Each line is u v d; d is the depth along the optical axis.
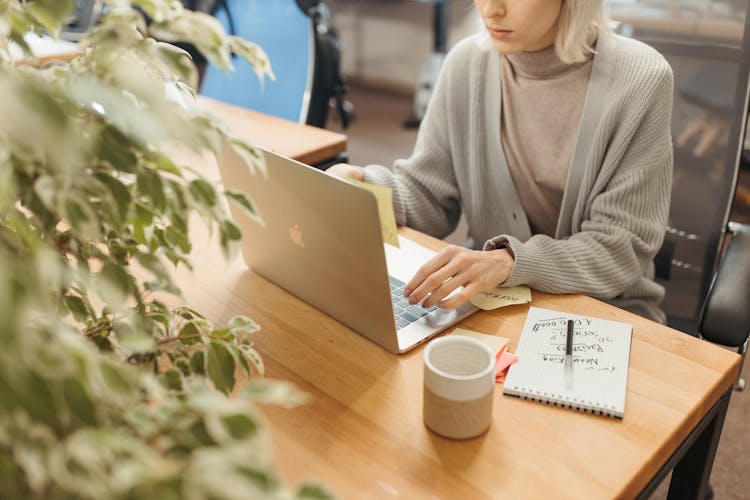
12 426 0.42
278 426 0.84
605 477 0.76
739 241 1.31
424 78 4.23
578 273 1.17
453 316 1.04
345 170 1.43
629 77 1.29
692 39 1.44
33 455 0.42
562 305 1.08
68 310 0.69
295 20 2.11
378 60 5.05
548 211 1.47
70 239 0.62
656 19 1.47
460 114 1.50
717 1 1.40
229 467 0.40
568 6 1.25
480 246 1.56
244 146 0.60
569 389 0.88
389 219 1.07
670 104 1.31
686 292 1.56
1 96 0.40
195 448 0.47
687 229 1.53
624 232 1.25
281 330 1.03
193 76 0.61
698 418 0.88
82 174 0.52
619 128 1.30
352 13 5.04
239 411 0.45
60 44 2.17
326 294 1.03
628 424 0.83
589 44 1.33
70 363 0.43
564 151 1.40
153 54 0.59
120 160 0.53
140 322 0.64
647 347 0.97
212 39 0.60
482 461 0.78
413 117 4.46
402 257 1.21
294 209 0.96
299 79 2.14
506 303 1.08
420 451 0.80
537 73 1.38
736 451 1.85
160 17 0.60
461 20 4.48
